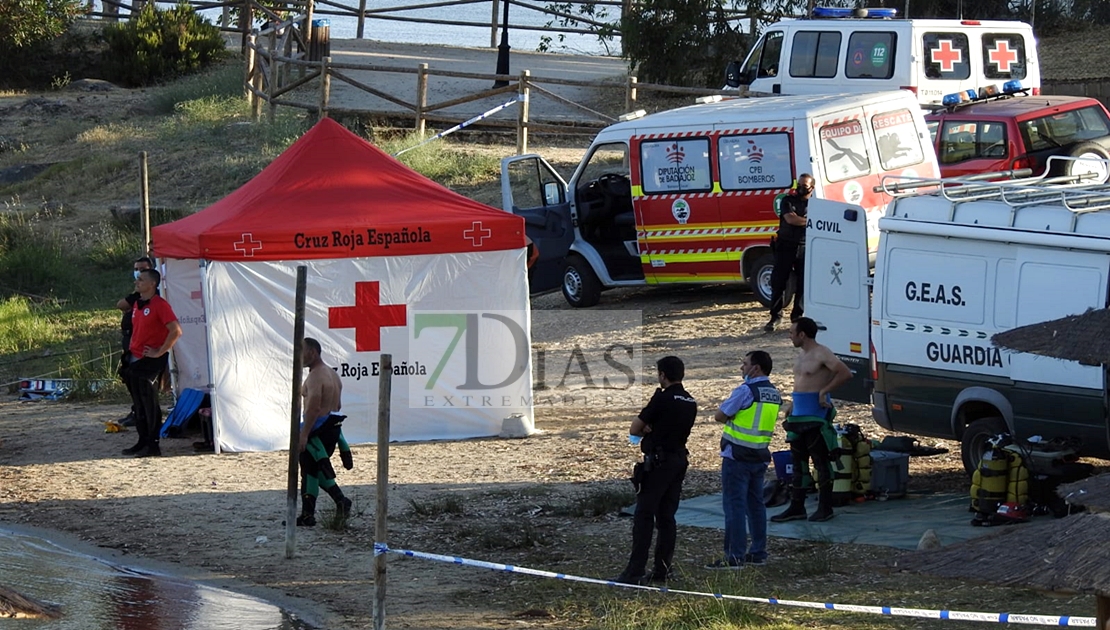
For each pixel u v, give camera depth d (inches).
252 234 2164.1
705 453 2033.7
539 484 1935.3
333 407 1764.3
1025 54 3417.8
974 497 1627.7
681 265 2888.8
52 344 3262.8
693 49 4399.6
